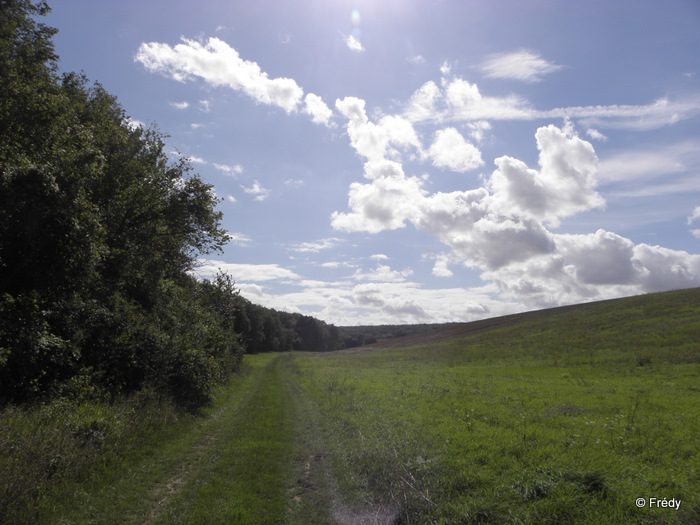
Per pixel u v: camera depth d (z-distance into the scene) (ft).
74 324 43.37
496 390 61.36
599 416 39.47
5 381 33.88
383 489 22.80
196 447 35.47
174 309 68.90
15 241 39.09
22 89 47.24
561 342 147.13
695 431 32.45
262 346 338.95
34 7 60.34
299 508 22.15
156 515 21.50
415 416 40.09
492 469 23.29
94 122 64.18
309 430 40.42
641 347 118.42
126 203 61.11
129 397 42.14
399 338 321.93
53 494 21.42
